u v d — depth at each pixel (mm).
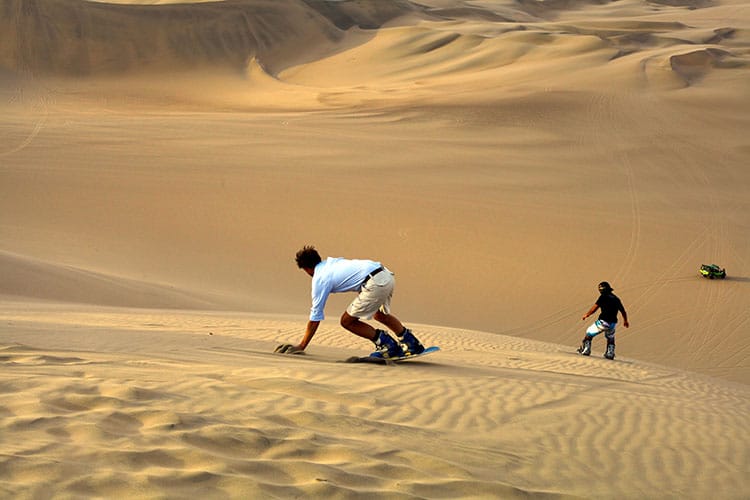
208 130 45250
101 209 30844
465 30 85875
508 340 16016
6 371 5301
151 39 74438
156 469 3613
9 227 27609
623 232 32875
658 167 44281
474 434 5289
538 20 134250
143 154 38625
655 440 5805
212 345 9297
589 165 43562
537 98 57406
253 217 31578
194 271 26141
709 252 31266
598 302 14867
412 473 4141
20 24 69438
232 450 4090
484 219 33125
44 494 3133
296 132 46094
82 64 68375
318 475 3832
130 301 18797
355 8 95375
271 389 5812
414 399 6137
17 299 15734
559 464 4875
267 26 82000
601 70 67500
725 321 24688
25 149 37719
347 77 72750
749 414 7664
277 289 25594
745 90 63875
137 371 5871
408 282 26922
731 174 44094
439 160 41938
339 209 33094
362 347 12031
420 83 66062
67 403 4520
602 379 9547
